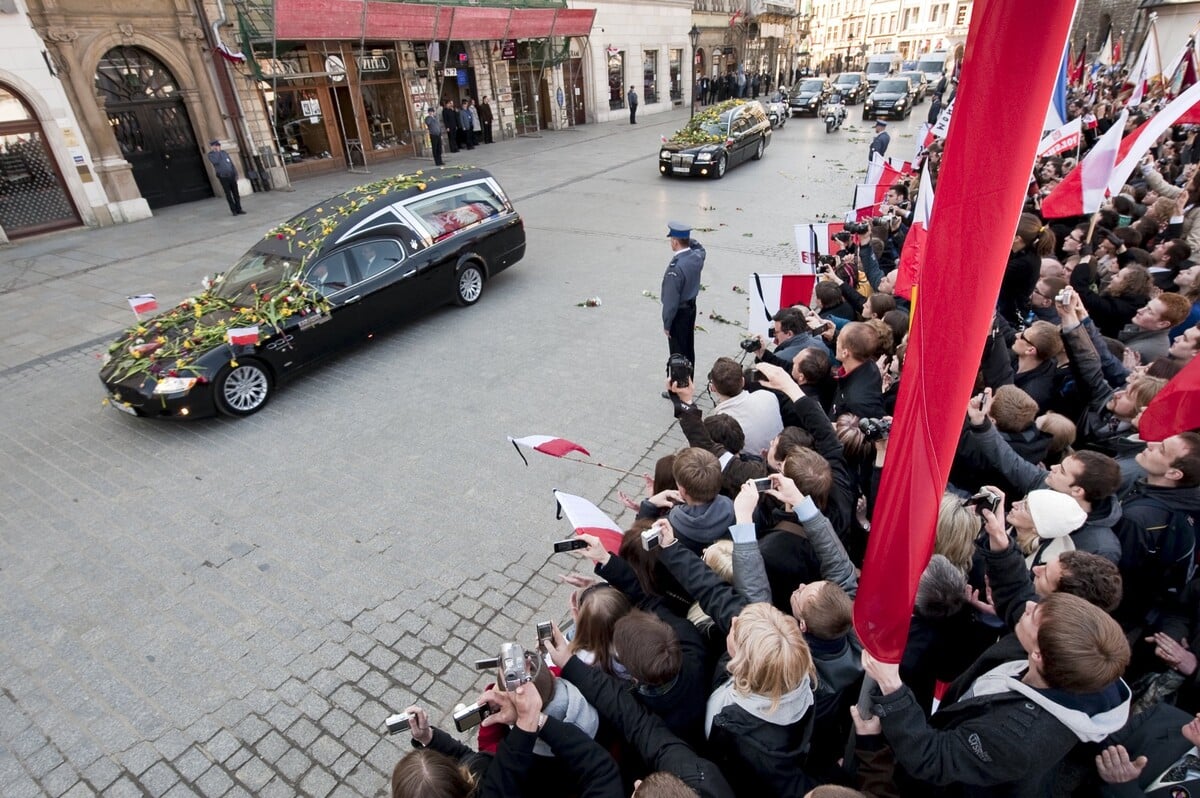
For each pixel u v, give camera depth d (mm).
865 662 2018
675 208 13766
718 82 34531
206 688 3748
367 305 7453
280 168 16734
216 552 4762
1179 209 7539
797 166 17781
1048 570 2369
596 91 27859
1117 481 2775
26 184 12711
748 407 4230
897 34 65062
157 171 14938
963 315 1603
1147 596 2879
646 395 6684
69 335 8531
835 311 6109
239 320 6582
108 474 5727
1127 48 28047
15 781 3309
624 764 2383
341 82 18375
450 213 8664
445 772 1923
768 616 2117
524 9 21641
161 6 14078
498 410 6488
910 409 1771
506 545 4754
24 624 4207
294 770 3316
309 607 4270
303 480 5539
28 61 12297
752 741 2080
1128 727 2227
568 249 11344
